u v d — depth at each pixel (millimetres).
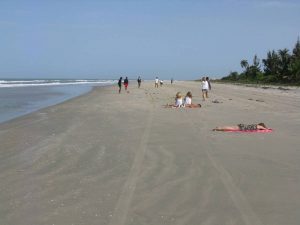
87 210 7199
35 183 9000
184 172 9859
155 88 70812
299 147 13172
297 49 102000
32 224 6602
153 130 16938
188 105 28797
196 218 6777
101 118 21688
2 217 6922
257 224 6480
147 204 7504
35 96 44719
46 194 8172
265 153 12172
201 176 9469
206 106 29453
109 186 8703
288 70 97688
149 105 30531
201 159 11312
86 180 9203
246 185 8711
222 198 7812
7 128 18250
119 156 11734
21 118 22328
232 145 13469
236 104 31594
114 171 10000
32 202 7680
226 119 21125
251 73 122562
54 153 12258
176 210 7180
